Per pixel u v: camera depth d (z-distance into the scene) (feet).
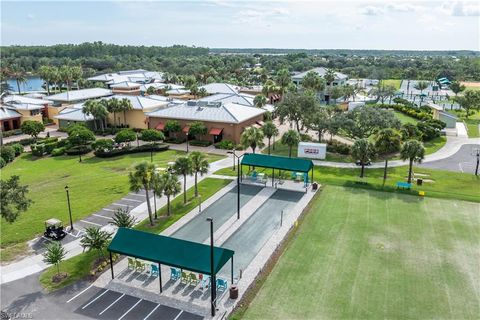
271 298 101.50
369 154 195.83
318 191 182.39
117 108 317.83
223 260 101.35
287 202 169.37
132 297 103.86
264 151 261.24
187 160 165.17
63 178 207.41
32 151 259.19
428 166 222.48
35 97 409.90
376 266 116.47
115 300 102.58
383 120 241.76
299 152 241.35
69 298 103.35
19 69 639.35
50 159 247.91
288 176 205.26
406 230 140.36
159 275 105.40
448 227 142.61
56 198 175.83
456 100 414.21
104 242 119.34
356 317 93.86
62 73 540.52
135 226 145.48
